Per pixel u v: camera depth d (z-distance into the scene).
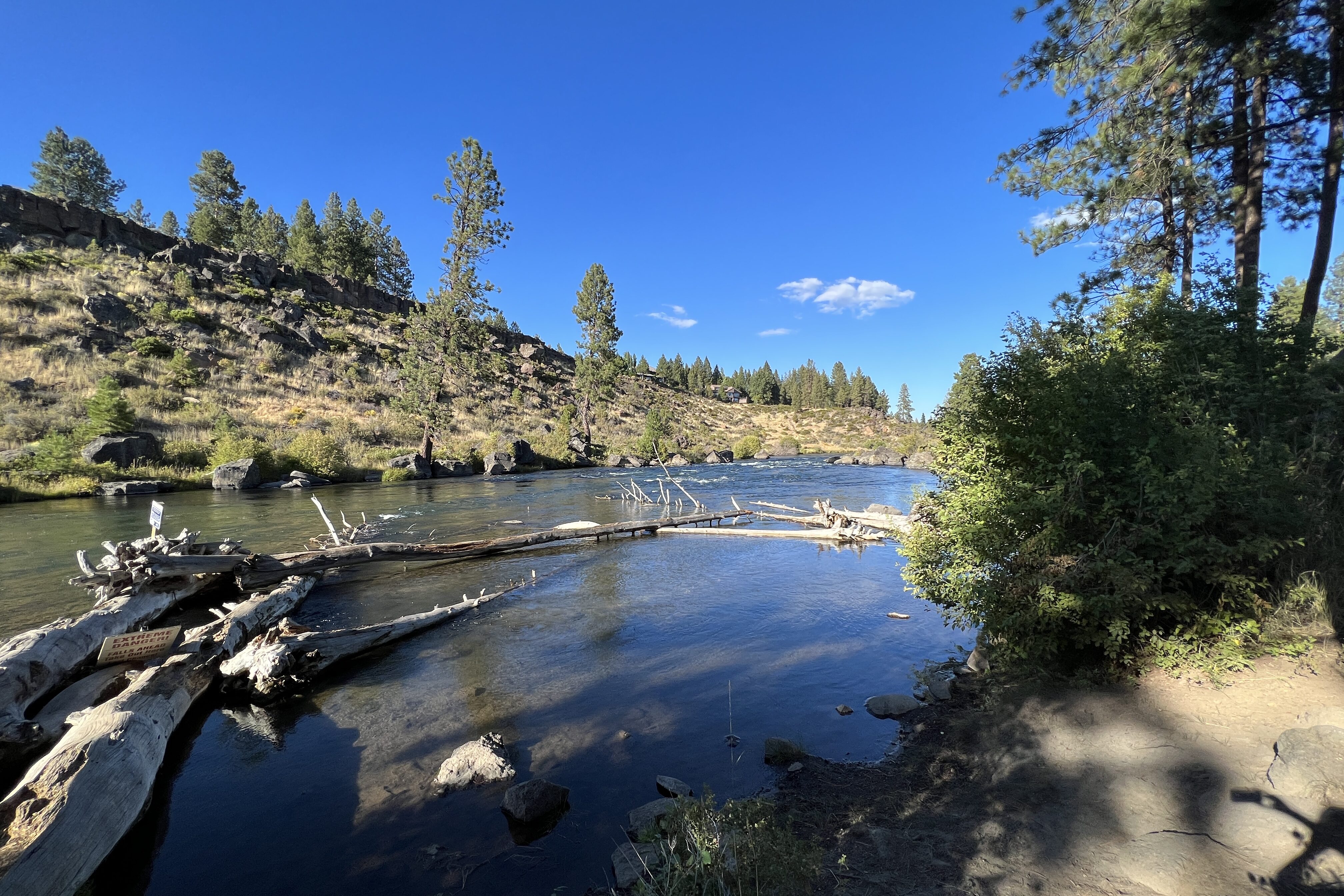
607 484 31.00
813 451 80.44
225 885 3.47
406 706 5.83
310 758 4.89
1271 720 3.80
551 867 3.51
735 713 5.61
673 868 2.95
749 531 16.28
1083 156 9.79
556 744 5.04
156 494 23.20
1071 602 4.64
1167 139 9.15
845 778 4.42
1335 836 2.71
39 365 31.25
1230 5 6.84
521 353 85.81
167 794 4.40
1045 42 9.40
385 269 95.62
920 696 5.93
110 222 52.66
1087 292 10.91
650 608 9.16
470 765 4.50
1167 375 5.66
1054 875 2.93
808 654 7.15
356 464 33.97
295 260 74.44
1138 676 4.80
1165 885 2.70
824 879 3.09
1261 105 8.72
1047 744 4.27
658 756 4.82
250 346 46.53
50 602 8.64
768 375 134.12
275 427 35.75
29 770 3.94
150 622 7.87
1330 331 13.17
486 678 6.49
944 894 2.87
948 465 6.48
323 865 3.61
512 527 16.73
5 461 22.62
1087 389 5.09
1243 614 4.70
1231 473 4.56
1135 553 4.97
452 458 38.59
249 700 5.98
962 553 5.79
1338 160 7.80
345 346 55.25
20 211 47.25
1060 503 4.88
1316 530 5.07
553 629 8.18
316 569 10.21
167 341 40.03
